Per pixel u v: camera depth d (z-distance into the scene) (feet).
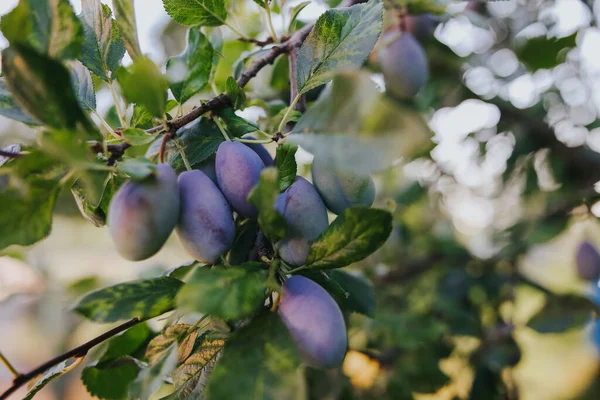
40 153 0.99
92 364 1.27
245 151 1.14
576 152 2.32
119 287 1.07
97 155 1.09
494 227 2.80
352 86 0.92
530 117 2.33
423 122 0.88
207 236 1.07
